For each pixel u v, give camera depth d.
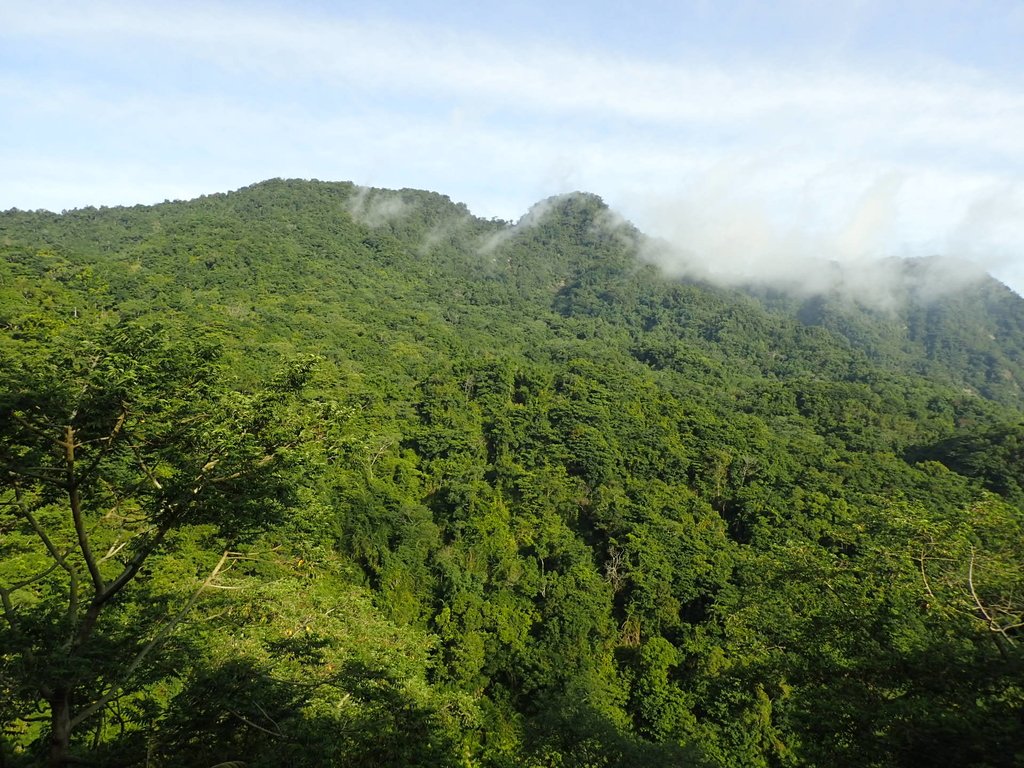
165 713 8.98
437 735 12.15
